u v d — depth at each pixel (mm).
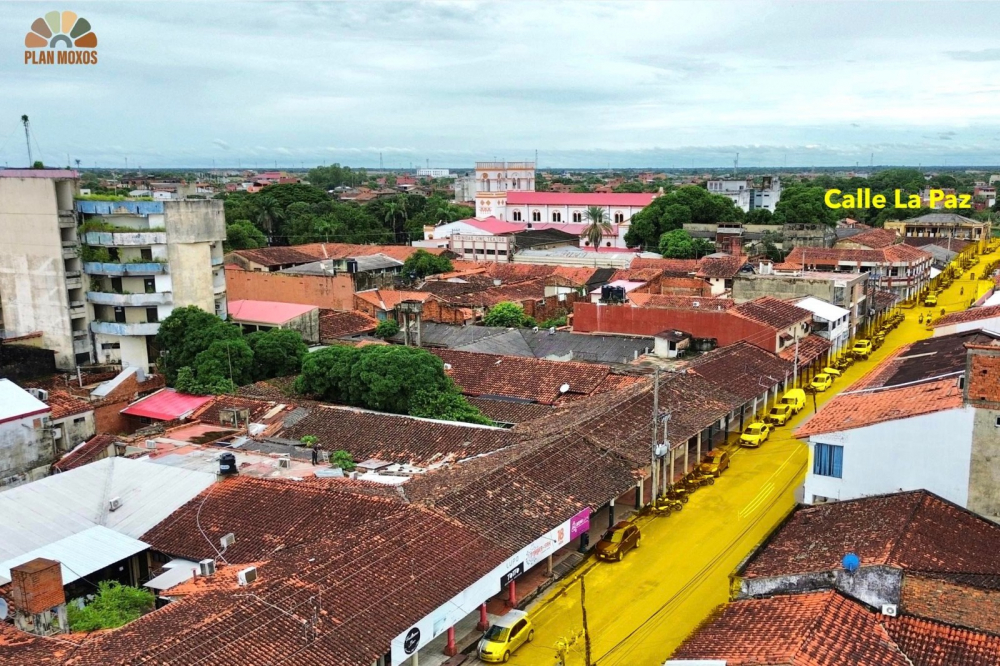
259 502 37656
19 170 65750
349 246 128875
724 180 195750
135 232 66438
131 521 38000
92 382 63656
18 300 68062
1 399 48062
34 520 37719
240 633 25484
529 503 36812
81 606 32438
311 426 49906
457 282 102312
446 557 31516
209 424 52438
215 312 72812
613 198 171250
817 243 128500
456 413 52688
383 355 54500
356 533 32688
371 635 26703
